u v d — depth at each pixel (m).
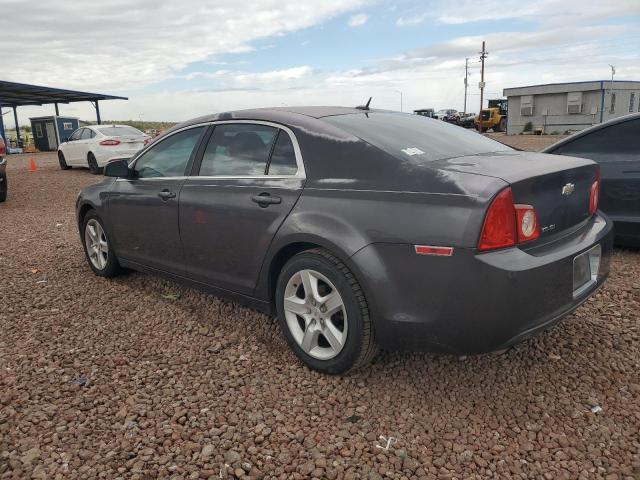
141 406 3.05
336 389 3.19
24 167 20.25
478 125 53.16
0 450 2.67
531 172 2.88
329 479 2.47
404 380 3.27
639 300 4.33
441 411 2.95
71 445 2.71
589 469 2.48
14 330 4.12
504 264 2.63
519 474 2.47
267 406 3.04
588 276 3.21
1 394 3.17
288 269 3.35
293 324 3.45
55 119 32.50
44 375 3.41
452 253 2.68
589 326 3.91
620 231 5.48
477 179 2.75
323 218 3.13
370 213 2.96
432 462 2.57
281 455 2.63
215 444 2.71
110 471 2.52
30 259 6.18
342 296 3.08
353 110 3.95
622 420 2.83
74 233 7.77
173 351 3.74
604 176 5.48
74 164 17.45
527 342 3.68
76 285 5.17
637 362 3.39
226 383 3.29
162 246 4.41
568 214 3.12
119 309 4.52
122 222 4.82
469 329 2.73
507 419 2.87
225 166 3.91
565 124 43.59
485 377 3.28
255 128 3.79
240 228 3.65
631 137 5.42
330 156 3.28
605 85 41.03
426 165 3.01
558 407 2.96
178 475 2.50
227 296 3.96
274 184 3.48
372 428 2.83
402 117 4.01
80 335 4.02
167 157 4.44
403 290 2.85
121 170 4.66
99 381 3.34
